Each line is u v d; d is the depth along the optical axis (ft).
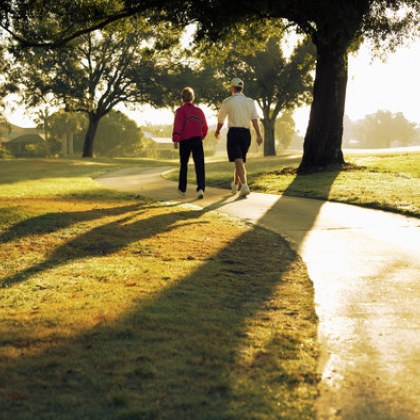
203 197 32.55
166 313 10.86
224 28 60.70
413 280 13.83
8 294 12.40
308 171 53.26
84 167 104.27
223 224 22.71
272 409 7.03
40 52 146.51
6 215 24.36
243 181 32.27
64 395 7.30
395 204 26.48
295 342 9.46
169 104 168.55
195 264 15.53
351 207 27.48
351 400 7.41
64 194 37.58
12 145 326.44
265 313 11.14
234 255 16.85
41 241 18.86
